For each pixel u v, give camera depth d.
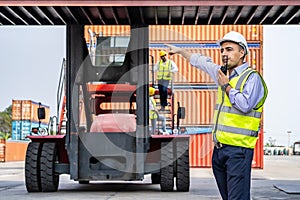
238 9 9.39
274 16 10.02
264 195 10.42
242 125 5.02
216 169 5.25
